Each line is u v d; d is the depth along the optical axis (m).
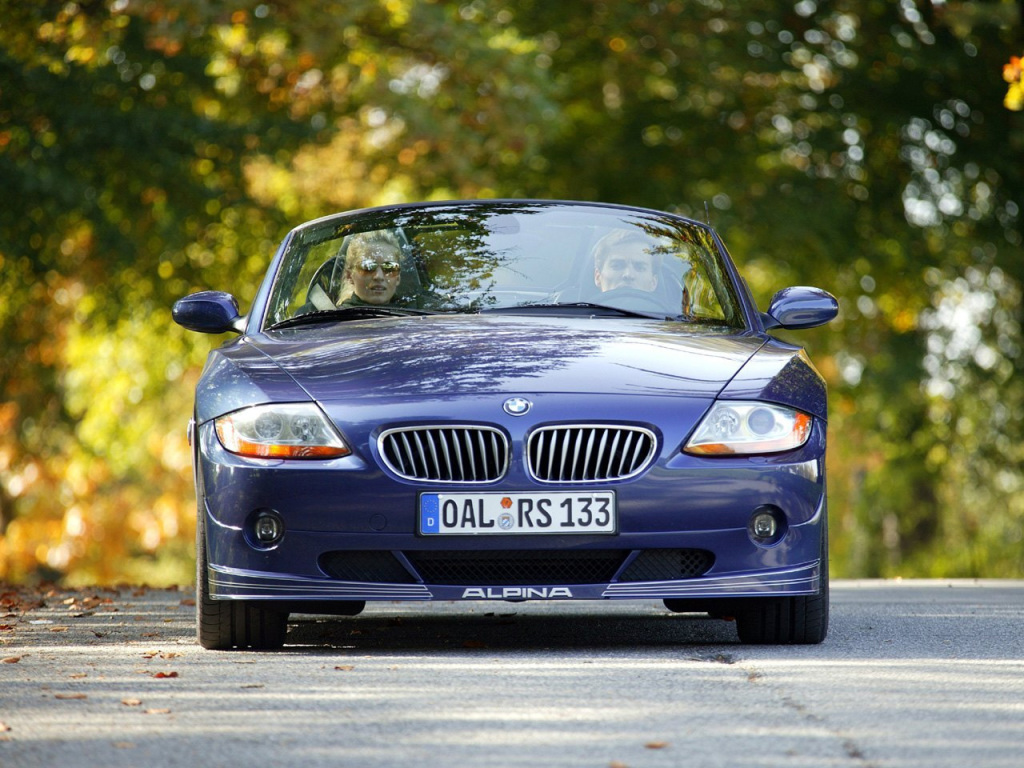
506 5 73.75
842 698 14.45
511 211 23.20
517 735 12.61
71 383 90.38
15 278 64.62
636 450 17.80
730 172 76.75
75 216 61.34
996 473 89.44
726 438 17.97
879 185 79.62
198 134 62.44
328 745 12.24
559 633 21.48
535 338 19.45
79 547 99.50
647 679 15.62
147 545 103.06
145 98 63.19
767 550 18.02
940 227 79.56
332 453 17.83
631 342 19.42
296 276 22.42
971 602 27.62
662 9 74.00
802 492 18.16
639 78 75.69
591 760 11.65
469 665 16.77
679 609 24.30
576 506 17.56
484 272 21.86
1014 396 86.44
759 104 76.88
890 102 77.69
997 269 80.25
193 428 19.67
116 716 13.59
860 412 89.38
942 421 88.25
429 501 17.58
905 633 20.69
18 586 34.12
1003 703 14.23
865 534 102.25
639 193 76.31
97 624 23.12
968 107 78.56
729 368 18.86
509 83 61.06
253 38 57.28
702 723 13.12
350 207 72.19
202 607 18.67
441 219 23.03
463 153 60.28
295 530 17.80
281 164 64.69
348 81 62.84
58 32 60.28
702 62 73.31
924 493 99.69
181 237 64.94
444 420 17.73
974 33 76.00
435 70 62.84
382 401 17.98
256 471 17.92
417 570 17.78
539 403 17.84
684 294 21.78
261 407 18.23
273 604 18.53
